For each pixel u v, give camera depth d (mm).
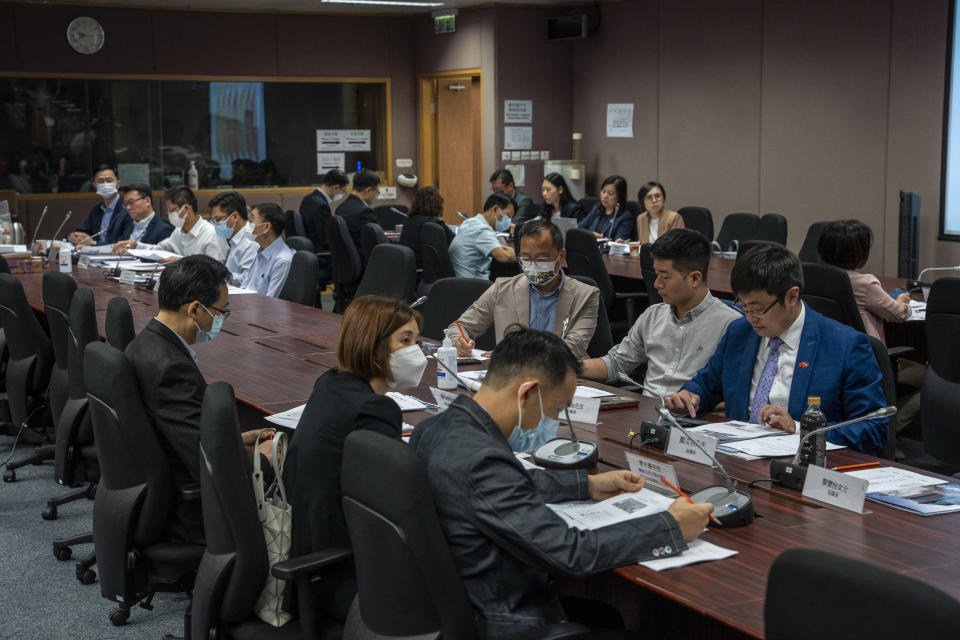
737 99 9102
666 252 3301
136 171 10453
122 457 2629
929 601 1206
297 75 11000
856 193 8141
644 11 9953
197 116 10633
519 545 1824
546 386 1973
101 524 2682
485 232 6895
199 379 2725
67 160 10164
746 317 2949
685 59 9570
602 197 8453
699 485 2340
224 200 6547
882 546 1964
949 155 7336
